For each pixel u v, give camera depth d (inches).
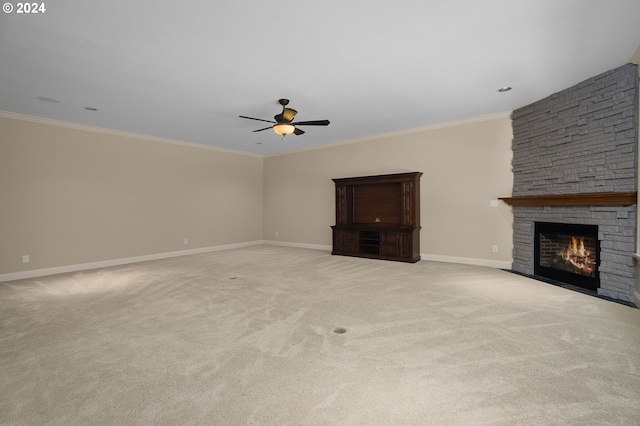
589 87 149.6
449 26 104.3
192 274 196.1
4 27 101.5
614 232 141.1
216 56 122.7
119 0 88.7
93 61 125.6
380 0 90.3
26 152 194.9
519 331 105.5
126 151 241.6
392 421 63.2
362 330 107.5
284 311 126.6
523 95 171.3
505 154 203.2
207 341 99.9
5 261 186.7
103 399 70.7
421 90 161.5
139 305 135.7
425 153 235.5
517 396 70.8
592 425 61.4
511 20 101.3
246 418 64.3
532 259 187.3
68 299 145.4
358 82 149.6
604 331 105.0
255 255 270.1
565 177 163.5
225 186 312.5
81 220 217.9
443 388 74.1
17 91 156.2
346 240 263.7
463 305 132.4
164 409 67.2
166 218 266.2
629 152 134.9
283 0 89.6
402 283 169.5
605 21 102.0
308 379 78.4
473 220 217.0
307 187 311.1
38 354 91.8
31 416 65.0
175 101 172.7
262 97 167.9
